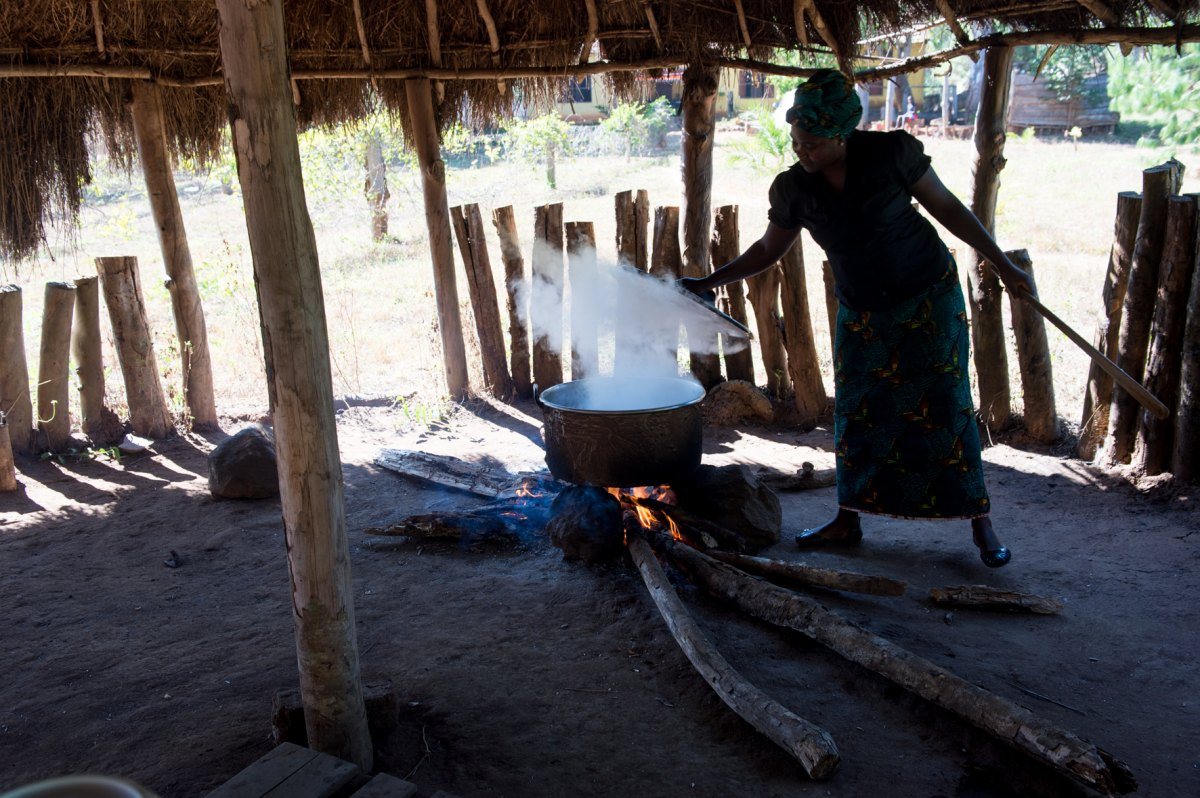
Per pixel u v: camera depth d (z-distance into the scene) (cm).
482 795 242
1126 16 480
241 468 470
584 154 1831
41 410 531
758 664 306
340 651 238
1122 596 360
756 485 411
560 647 320
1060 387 582
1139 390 340
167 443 557
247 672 307
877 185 326
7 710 289
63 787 74
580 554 381
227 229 1207
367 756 250
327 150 1100
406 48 575
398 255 1083
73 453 532
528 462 516
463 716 278
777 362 582
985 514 370
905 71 550
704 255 588
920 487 368
